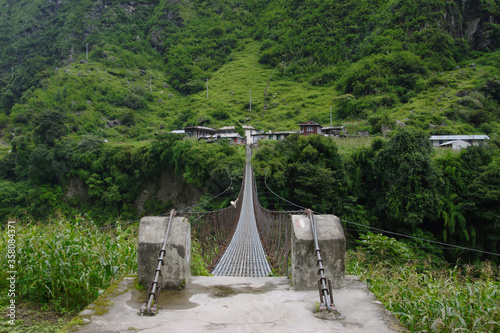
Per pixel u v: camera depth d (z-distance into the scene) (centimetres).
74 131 5462
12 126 5500
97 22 9938
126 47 9506
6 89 7469
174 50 9919
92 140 4134
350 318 263
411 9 8150
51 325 313
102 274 396
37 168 3966
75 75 7156
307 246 332
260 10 11944
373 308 281
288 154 2816
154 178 3628
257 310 280
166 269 331
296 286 330
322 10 10188
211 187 3094
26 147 4128
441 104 5084
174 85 8669
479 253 2280
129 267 443
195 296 312
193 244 631
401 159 2255
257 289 334
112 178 3881
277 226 846
